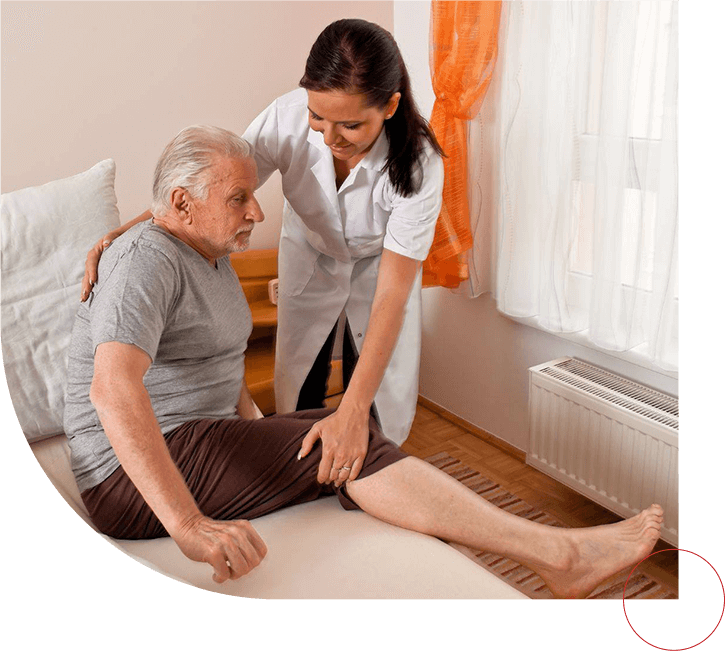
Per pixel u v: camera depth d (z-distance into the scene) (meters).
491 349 2.60
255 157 1.90
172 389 1.51
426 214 1.78
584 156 2.08
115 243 1.46
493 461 2.56
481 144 2.35
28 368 1.75
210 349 1.54
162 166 1.44
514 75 2.16
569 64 2.04
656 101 1.88
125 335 1.31
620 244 2.02
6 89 2.21
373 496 1.46
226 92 2.56
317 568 1.34
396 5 2.70
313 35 2.65
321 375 2.29
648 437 1.96
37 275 1.79
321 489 1.56
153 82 2.42
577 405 2.14
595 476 2.15
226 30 2.49
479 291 2.50
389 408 2.24
